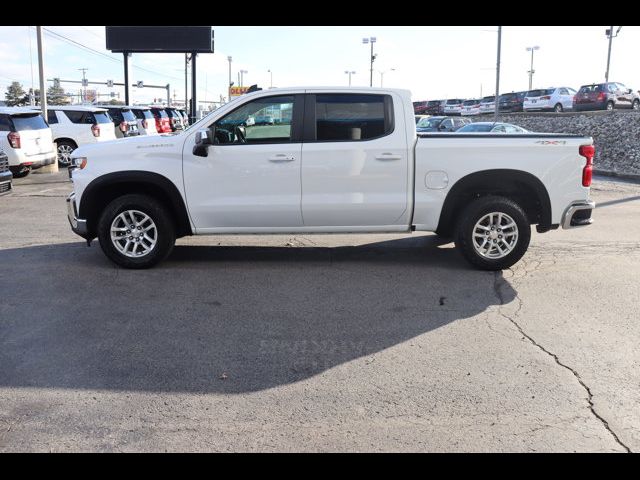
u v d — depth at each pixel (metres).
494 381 4.26
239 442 3.49
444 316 5.59
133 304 5.87
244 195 6.91
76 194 7.00
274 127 6.92
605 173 18.80
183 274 6.91
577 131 26.20
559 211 7.01
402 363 4.56
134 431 3.60
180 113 33.00
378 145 6.85
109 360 4.59
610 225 10.15
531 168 6.88
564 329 5.27
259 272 7.03
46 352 4.73
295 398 4.01
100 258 7.62
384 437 3.55
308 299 6.05
